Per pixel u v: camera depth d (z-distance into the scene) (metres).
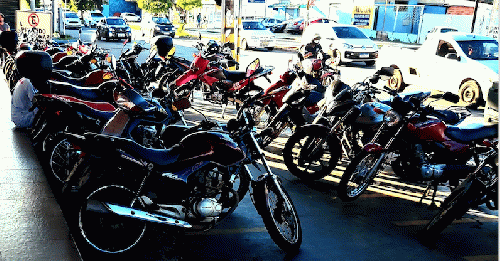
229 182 4.11
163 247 4.22
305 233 4.66
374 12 36.62
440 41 13.23
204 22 54.78
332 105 5.88
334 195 5.82
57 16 27.17
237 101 8.59
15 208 4.38
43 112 5.43
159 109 4.46
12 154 5.93
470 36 13.15
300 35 41.97
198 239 4.44
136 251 4.09
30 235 3.89
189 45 27.47
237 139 4.22
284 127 6.75
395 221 5.12
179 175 3.92
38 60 5.30
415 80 14.04
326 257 4.19
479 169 4.76
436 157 5.51
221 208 4.04
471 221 5.33
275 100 7.51
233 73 9.10
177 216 3.98
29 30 16.39
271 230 4.02
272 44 25.88
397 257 4.29
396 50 14.88
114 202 3.75
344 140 6.36
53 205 4.51
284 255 4.19
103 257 3.86
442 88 13.04
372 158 5.58
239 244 4.37
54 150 5.19
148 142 5.30
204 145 3.93
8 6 26.16
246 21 27.06
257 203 4.05
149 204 3.96
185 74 9.29
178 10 41.81
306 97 6.39
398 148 5.57
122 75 9.91
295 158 6.36
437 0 39.16
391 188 6.25
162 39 10.18
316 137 6.09
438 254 4.41
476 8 21.48
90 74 7.19
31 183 5.02
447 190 6.29
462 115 6.40
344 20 39.19
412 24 34.56
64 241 3.83
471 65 12.12
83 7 51.88
